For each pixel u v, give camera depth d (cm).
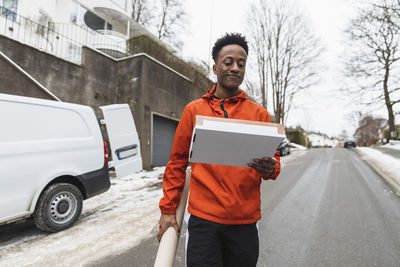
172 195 105
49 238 260
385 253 237
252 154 84
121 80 790
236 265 99
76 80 666
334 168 855
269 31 2041
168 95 889
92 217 326
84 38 1127
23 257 219
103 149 335
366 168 844
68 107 306
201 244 95
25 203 247
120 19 1455
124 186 514
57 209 274
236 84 109
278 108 2042
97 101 725
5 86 481
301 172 768
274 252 239
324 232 289
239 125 78
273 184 577
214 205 96
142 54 762
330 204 410
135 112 757
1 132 239
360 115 1584
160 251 95
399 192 486
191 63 1093
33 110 268
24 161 250
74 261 214
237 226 98
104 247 241
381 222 322
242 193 98
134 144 392
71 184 290
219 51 112
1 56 478
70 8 1161
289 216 347
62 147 285
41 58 586
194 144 80
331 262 221
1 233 274
